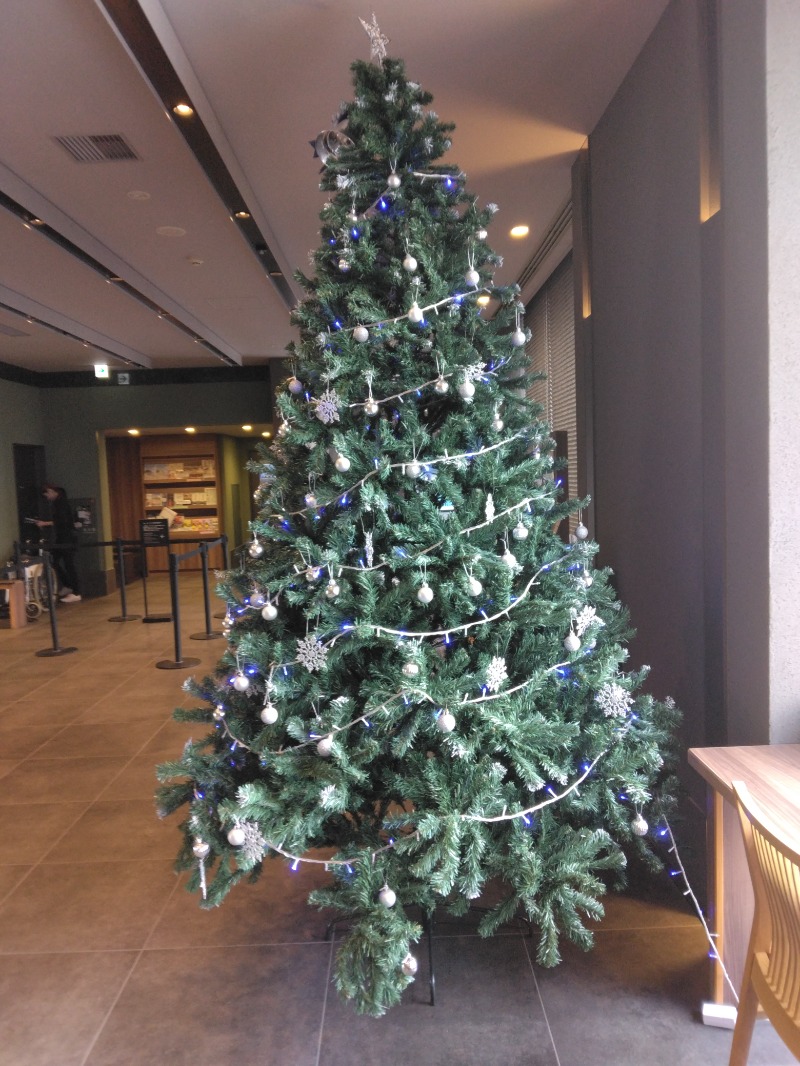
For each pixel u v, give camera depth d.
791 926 1.22
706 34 2.10
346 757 1.53
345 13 2.41
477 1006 1.85
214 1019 1.83
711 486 2.13
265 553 1.86
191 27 2.47
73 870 2.57
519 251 4.96
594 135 3.28
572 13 2.45
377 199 1.78
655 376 2.58
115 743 3.80
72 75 2.68
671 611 2.48
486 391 1.71
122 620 7.48
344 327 1.75
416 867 1.41
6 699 4.67
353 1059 1.69
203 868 1.66
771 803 1.43
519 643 1.79
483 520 1.65
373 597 1.58
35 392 9.57
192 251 4.77
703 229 2.13
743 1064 1.43
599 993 1.88
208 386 9.70
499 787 1.58
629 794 1.67
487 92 2.95
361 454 1.63
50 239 4.29
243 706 1.80
